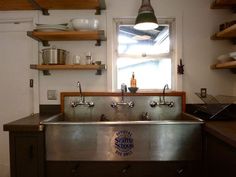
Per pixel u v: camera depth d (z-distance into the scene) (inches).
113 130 71.7
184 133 72.0
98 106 95.3
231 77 98.2
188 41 98.0
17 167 71.2
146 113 94.6
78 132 71.8
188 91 98.3
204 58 98.1
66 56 96.7
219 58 91.0
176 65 98.3
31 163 71.0
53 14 97.6
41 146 70.8
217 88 98.2
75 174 72.3
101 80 98.8
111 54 97.6
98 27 92.1
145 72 101.4
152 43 100.7
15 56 100.3
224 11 97.4
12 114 101.5
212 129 63.9
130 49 100.8
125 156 71.7
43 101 99.0
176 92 94.5
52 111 98.1
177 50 97.6
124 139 71.7
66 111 95.4
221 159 59.9
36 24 92.9
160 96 94.5
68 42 98.4
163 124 71.7
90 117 95.6
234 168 52.9
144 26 81.7
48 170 72.4
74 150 71.9
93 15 97.6
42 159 71.0
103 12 97.3
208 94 97.8
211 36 96.7
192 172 72.3
